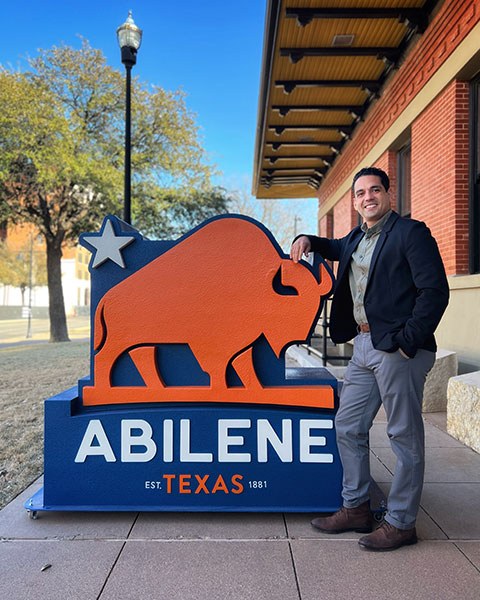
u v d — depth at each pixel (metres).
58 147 14.55
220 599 2.15
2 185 15.81
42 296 62.88
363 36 7.23
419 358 2.51
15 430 4.96
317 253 2.99
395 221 2.60
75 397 3.02
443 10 6.29
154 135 17.50
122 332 3.00
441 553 2.52
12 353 12.96
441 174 6.65
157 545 2.61
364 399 2.71
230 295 2.98
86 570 2.37
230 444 2.94
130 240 3.01
